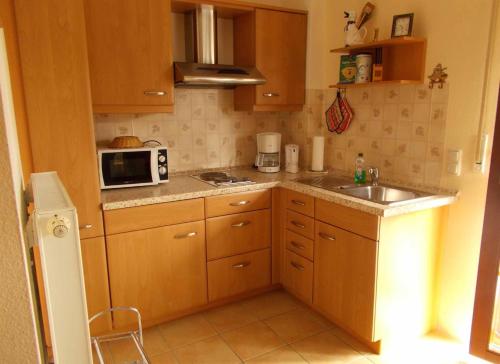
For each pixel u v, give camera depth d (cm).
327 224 228
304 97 296
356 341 229
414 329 226
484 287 203
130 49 226
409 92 232
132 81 229
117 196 222
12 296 61
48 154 193
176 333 237
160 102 239
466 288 218
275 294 284
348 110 274
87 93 197
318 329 241
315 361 212
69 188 200
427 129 225
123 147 238
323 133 301
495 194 193
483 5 193
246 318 253
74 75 193
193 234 238
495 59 191
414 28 224
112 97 225
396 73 237
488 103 196
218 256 252
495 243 196
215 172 295
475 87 200
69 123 196
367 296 206
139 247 223
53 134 193
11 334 62
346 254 216
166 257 233
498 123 188
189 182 261
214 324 246
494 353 204
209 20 258
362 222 203
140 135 271
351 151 278
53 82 189
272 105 285
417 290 220
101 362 155
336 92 283
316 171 294
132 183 239
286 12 277
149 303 233
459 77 206
